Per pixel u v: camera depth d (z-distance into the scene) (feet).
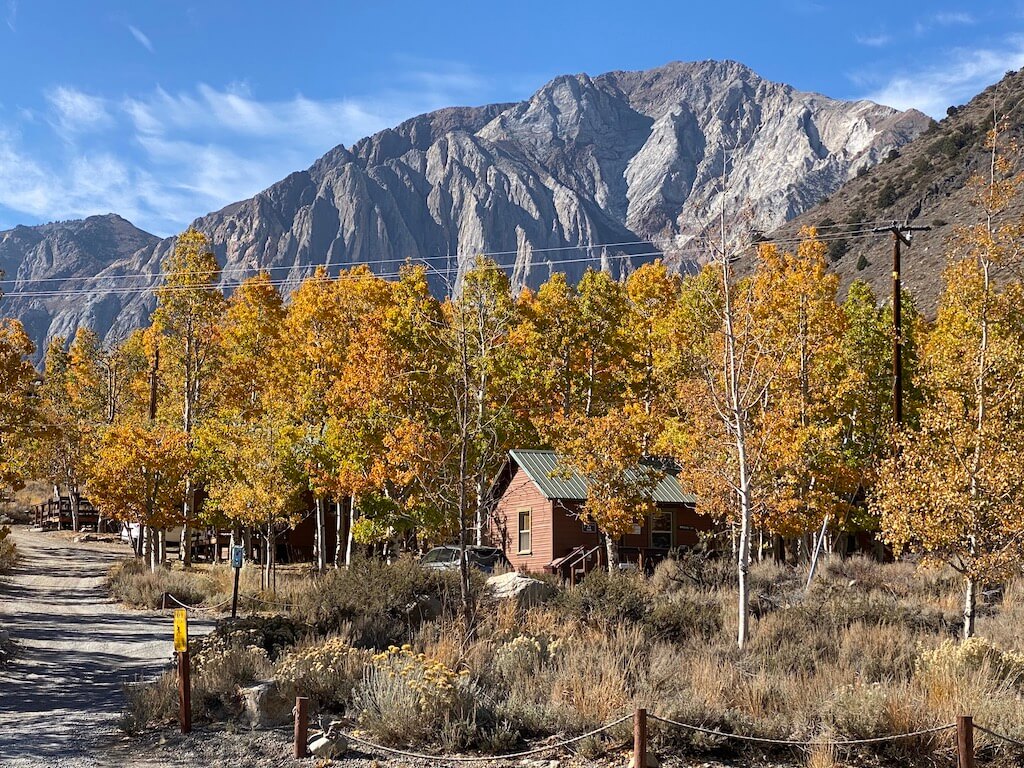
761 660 51.13
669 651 51.67
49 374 234.58
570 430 110.63
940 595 84.69
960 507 59.72
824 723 37.83
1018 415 64.90
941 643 53.78
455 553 109.70
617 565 109.09
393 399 103.09
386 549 115.65
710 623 65.67
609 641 54.95
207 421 130.41
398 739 38.22
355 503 112.57
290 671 44.80
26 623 81.76
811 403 99.91
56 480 213.87
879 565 108.78
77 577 128.88
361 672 45.24
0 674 57.67
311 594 72.13
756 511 76.02
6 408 100.42
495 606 69.67
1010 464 59.62
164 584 100.68
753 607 75.15
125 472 127.75
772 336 88.33
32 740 39.75
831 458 94.84
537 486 125.08
